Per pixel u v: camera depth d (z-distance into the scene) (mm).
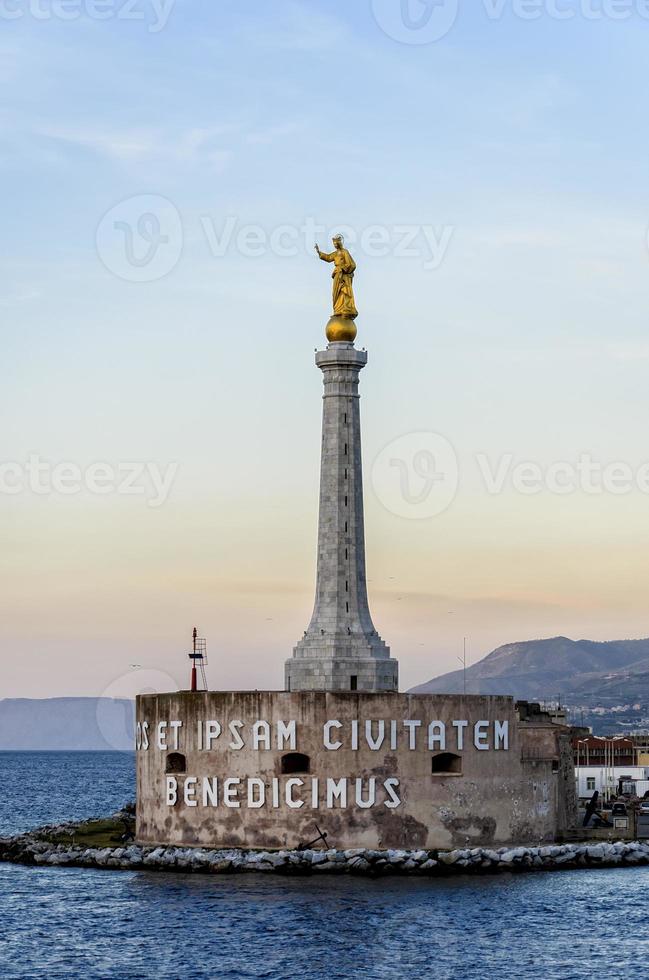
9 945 98375
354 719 124125
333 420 132250
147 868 125875
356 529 131625
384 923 102938
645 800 171250
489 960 93500
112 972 91438
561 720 159000
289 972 90750
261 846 124688
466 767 127125
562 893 113312
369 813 123938
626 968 92000
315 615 131500
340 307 133125
